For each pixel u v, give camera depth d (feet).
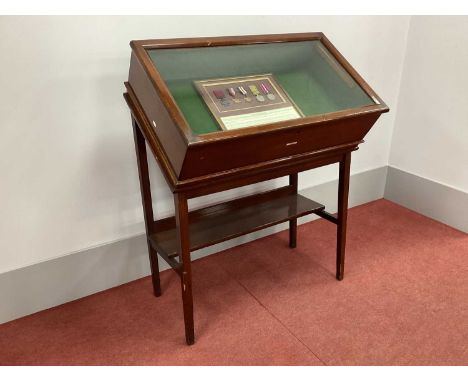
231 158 4.99
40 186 6.18
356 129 5.91
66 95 5.96
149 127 5.31
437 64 8.71
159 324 6.35
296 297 6.89
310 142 5.61
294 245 8.41
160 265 7.70
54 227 6.50
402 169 10.05
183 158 4.51
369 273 7.50
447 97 8.68
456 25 8.18
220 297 6.92
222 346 5.87
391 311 6.51
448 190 9.02
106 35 5.98
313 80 5.89
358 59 8.73
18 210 6.13
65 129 6.11
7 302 6.38
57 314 6.60
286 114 5.25
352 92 5.90
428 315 6.41
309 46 6.27
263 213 6.91
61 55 5.75
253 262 7.95
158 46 5.23
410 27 9.05
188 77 5.18
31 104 5.75
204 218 6.75
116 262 7.18
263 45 5.97
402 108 9.68
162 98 4.60
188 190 5.07
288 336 6.03
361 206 10.27
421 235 8.82
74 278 6.86
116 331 6.21
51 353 5.79
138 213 7.21
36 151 5.99
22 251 6.35
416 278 7.33
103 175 6.65
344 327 6.19
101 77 6.13
